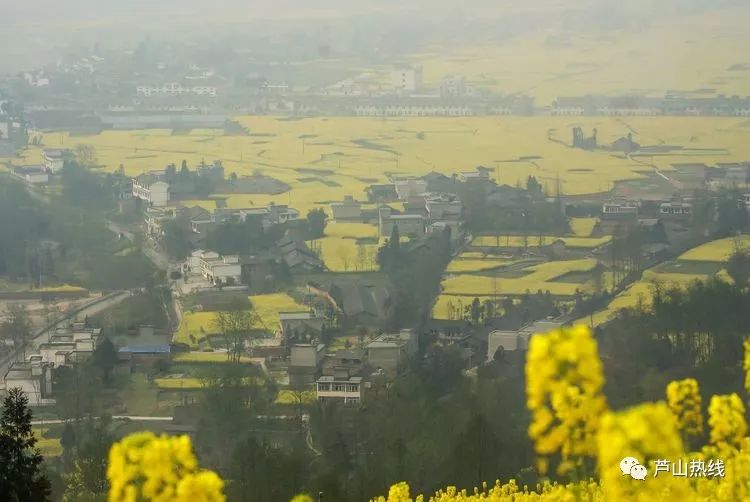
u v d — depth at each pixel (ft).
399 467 348.38
